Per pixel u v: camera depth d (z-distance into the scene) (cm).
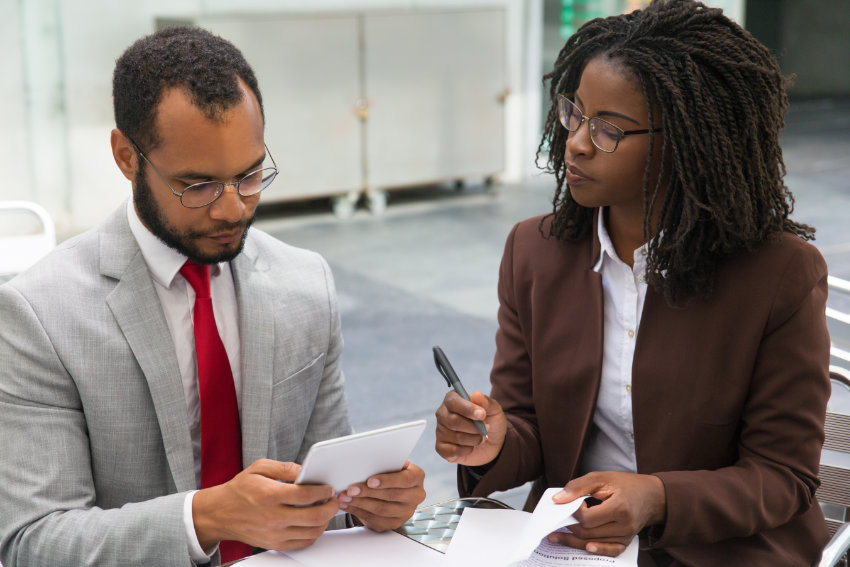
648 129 147
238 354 161
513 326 177
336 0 656
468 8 670
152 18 594
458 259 561
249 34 596
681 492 142
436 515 150
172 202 141
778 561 150
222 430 156
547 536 140
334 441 125
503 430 161
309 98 627
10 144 566
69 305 147
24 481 142
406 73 658
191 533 136
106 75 581
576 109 153
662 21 147
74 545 138
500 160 712
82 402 147
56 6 560
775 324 149
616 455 168
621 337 163
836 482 178
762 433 151
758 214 149
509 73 738
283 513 132
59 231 587
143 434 150
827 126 989
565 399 166
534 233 175
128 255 152
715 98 144
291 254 170
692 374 153
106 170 594
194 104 136
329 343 171
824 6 1150
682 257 149
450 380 160
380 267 545
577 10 736
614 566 132
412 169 679
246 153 141
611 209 162
